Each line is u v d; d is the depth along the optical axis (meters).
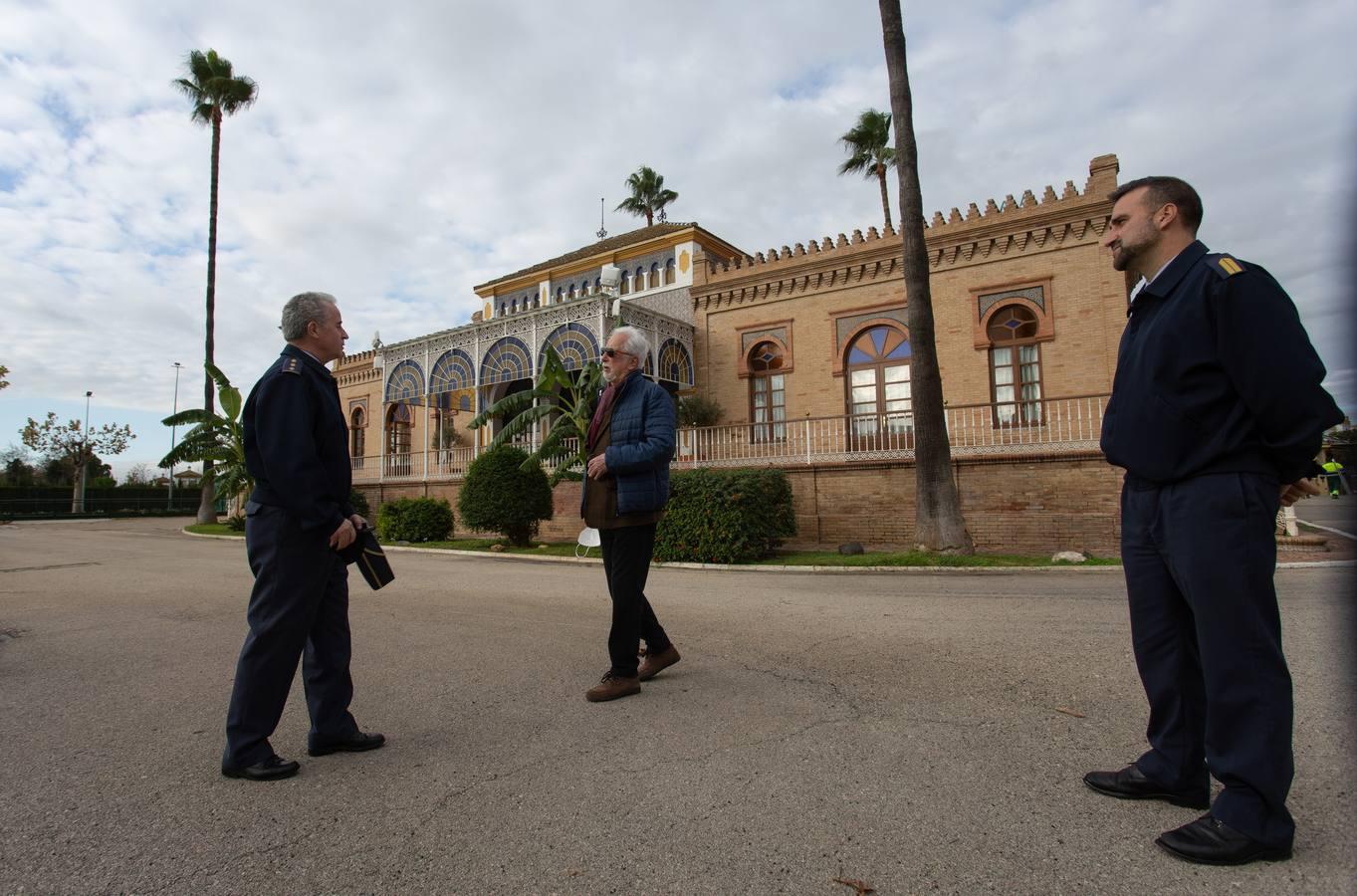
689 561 12.26
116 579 9.45
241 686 2.83
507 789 2.66
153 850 2.24
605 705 3.68
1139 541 2.48
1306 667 4.12
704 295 20.58
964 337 16.75
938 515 11.54
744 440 19.38
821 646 5.01
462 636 5.56
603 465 3.76
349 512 3.22
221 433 22.56
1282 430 2.08
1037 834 2.23
